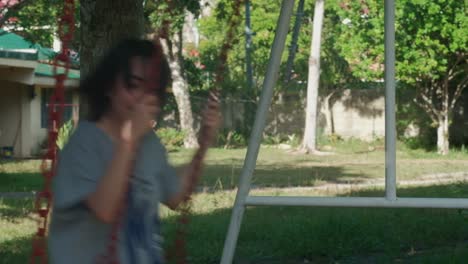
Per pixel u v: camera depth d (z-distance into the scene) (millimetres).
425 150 28594
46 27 18953
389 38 5270
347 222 9188
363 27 25203
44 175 3000
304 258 8133
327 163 24328
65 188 2896
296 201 5309
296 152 29469
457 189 13734
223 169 21094
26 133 25141
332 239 8562
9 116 25203
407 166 22328
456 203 5137
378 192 14555
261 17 34562
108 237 2953
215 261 7918
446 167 21859
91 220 2932
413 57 24469
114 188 2787
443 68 24734
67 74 3096
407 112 29250
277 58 5203
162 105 3053
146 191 3074
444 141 27094
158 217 3195
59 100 3047
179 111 30469
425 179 18078
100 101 2996
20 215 11570
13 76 22578
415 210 10852
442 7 23578
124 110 2967
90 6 7516
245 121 32812
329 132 33594
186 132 30219
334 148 31234
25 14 17906
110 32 7488
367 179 18531
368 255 8211
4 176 18125
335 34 32469
